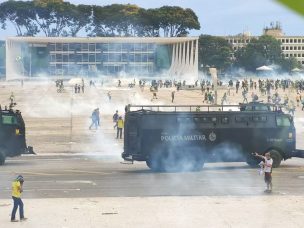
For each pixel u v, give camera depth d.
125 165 49.62
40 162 52.12
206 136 45.28
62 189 34.91
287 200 30.47
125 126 46.50
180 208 28.28
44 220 25.42
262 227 24.02
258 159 46.62
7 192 33.62
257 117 46.47
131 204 29.36
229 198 31.25
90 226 24.25
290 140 47.00
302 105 108.25
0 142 49.19
